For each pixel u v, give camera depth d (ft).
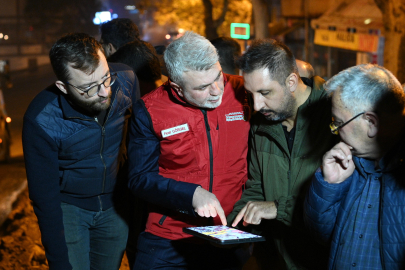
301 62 11.43
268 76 8.07
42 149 9.29
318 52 62.49
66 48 8.54
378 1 31.04
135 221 11.34
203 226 8.98
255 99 8.34
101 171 10.08
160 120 8.89
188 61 8.02
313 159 8.71
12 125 61.31
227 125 9.21
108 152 10.12
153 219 9.63
